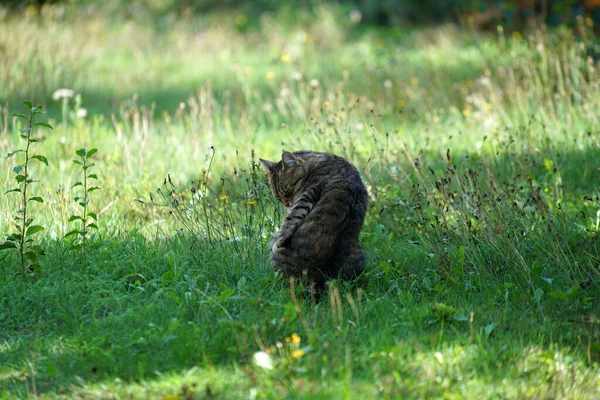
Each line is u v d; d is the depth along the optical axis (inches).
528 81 665.6
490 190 431.5
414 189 469.7
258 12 1321.4
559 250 396.2
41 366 298.5
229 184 522.0
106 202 476.4
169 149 565.0
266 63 975.6
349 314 338.0
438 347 303.1
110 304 354.9
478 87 715.4
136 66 959.6
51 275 378.9
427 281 377.7
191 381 281.0
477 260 390.0
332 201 363.9
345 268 371.9
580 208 472.4
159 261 397.7
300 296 357.1
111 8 1256.8
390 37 1120.2
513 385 279.3
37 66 799.7
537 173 536.1
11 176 486.6
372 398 263.3
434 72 798.5
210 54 1026.1
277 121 684.7
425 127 625.3
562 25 908.6
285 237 360.5
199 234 423.8
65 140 586.9
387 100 745.0
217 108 695.7
